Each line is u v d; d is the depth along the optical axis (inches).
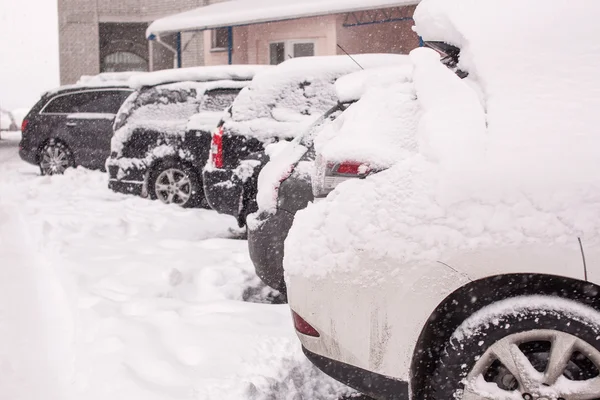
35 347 171.0
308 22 714.8
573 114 109.7
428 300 107.9
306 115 285.7
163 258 239.6
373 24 666.2
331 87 287.0
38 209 356.2
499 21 123.0
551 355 104.5
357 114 131.3
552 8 122.4
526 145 108.2
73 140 507.8
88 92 514.9
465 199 106.9
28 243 280.1
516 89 114.3
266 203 176.1
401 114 125.7
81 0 1177.4
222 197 284.0
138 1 1160.2
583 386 104.0
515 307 105.8
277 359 151.6
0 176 543.8
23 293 214.1
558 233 101.8
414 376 114.7
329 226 116.6
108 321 171.2
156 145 368.5
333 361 117.3
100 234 285.7
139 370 145.6
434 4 131.6
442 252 106.6
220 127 290.0
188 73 378.9
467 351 107.6
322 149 129.6
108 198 404.5
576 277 101.1
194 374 143.6
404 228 109.4
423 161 113.0
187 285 213.0
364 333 112.6
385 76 145.2
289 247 121.2
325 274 114.8
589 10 120.4
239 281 215.2
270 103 290.7
